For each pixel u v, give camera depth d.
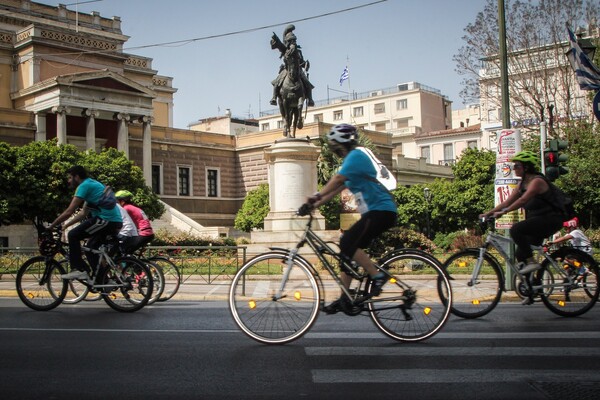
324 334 7.36
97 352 6.38
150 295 9.78
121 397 4.73
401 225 51.56
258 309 6.77
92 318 9.02
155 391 4.88
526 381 5.15
